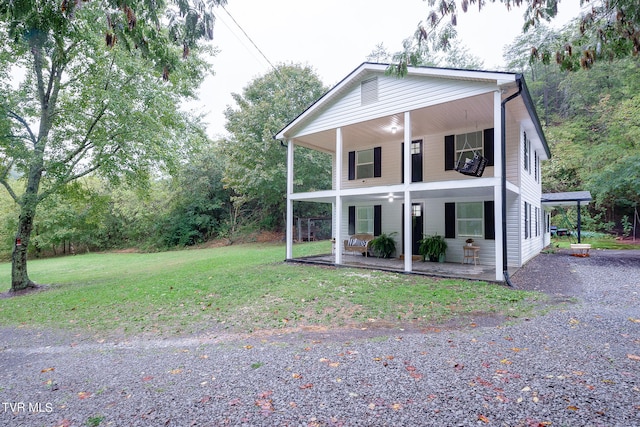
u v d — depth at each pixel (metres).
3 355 4.30
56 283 11.40
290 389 2.67
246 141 18.55
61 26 3.20
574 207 22.61
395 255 11.85
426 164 11.04
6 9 2.92
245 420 2.24
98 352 4.11
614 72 21.09
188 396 2.63
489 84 7.27
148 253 23.27
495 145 7.11
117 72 9.70
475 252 9.48
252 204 25.86
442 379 2.72
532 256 11.55
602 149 18.91
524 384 2.58
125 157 10.02
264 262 11.78
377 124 9.85
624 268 8.92
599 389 2.46
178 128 11.54
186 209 25.80
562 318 4.42
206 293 7.04
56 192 10.87
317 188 20.36
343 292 6.46
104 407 2.53
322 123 10.54
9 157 10.12
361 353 3.41
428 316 4.86
